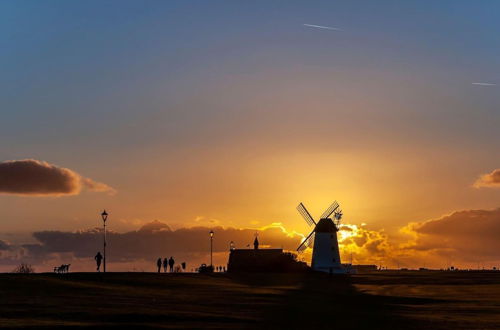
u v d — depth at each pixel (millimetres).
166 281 99500
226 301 76000
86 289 80375
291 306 74000
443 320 64062
